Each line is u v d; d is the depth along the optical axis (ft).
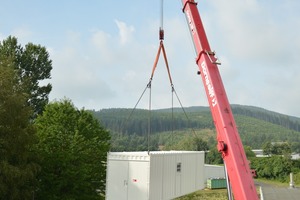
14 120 90.53
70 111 124.16
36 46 166.30
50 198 103.65
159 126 529.45
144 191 51.42
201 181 72.33
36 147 105.70
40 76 165.68
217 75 37.40
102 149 122.11
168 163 57.36
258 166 274.77
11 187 87.25
